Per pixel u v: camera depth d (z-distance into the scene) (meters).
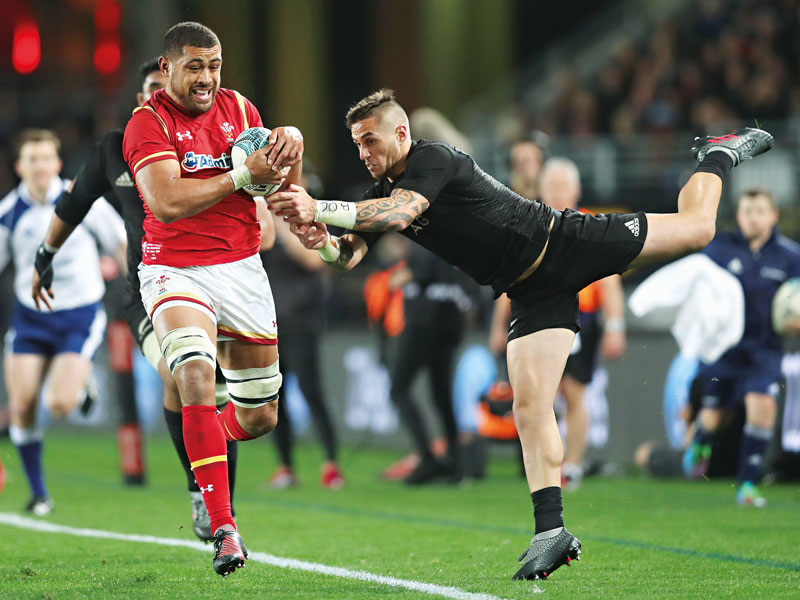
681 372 31.19
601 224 15.98
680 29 58.47
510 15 71.06
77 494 28.56
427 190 15.09
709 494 27.23
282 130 14.88
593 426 33.50
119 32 72.06
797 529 21.17
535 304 15.92
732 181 40.84
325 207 14.79
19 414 24.56
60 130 70.44
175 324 15.05
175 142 15.33
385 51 72.12
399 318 32.91
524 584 15.08
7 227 24.53
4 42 74.19
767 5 54.69
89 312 25.20
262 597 14.27
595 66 64.56
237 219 15.93
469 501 26.64
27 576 16.34
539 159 29.42
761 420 25.30
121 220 24.75
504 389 30.55
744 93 51.06
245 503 26.61
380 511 24.88
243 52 70.12
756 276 26.52
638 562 17.36
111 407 46.59
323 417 30.38
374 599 14.03
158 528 21.98
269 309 16.34
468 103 69.88
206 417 14.57
